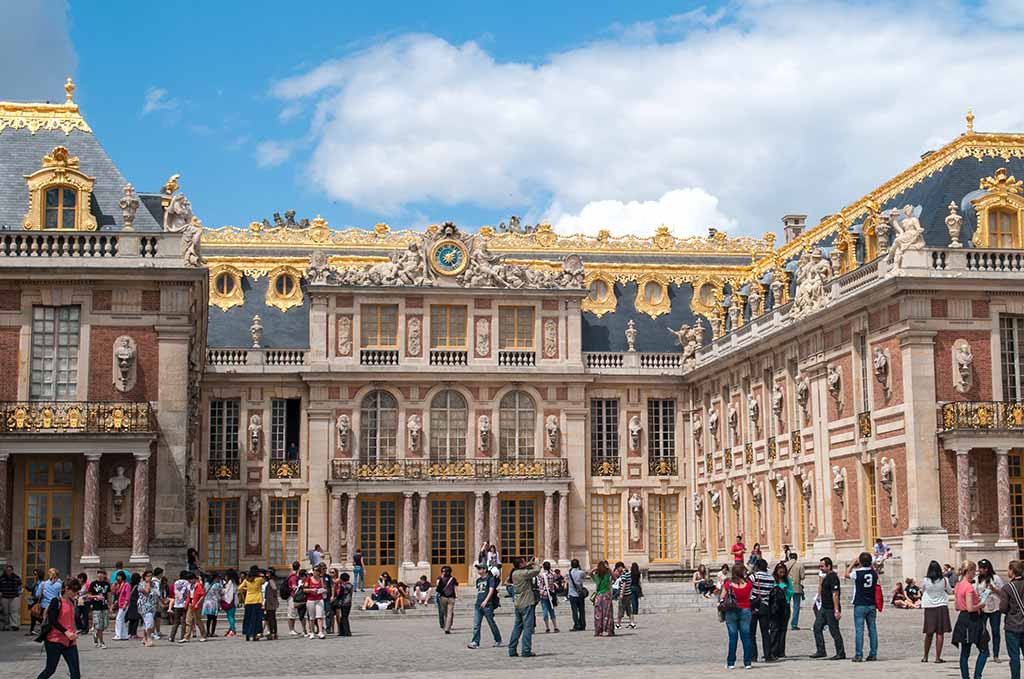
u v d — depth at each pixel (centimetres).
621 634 3797
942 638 2716
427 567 6631
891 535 4953
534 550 6856
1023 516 4897
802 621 4131
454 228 6956
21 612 4312
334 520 6625
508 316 6988
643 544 7069
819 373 5603
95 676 2730
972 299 4888
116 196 4753
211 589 3991
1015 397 4903
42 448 4300
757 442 6300
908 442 4809
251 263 7175
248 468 6700
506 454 6888
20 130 4828
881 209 5725
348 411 6769
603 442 7088
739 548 5534
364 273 6831
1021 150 5375
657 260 7625
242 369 6725
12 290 4475
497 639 3438
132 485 4406
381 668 2850
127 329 4506
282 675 2705
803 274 5838
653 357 7188
